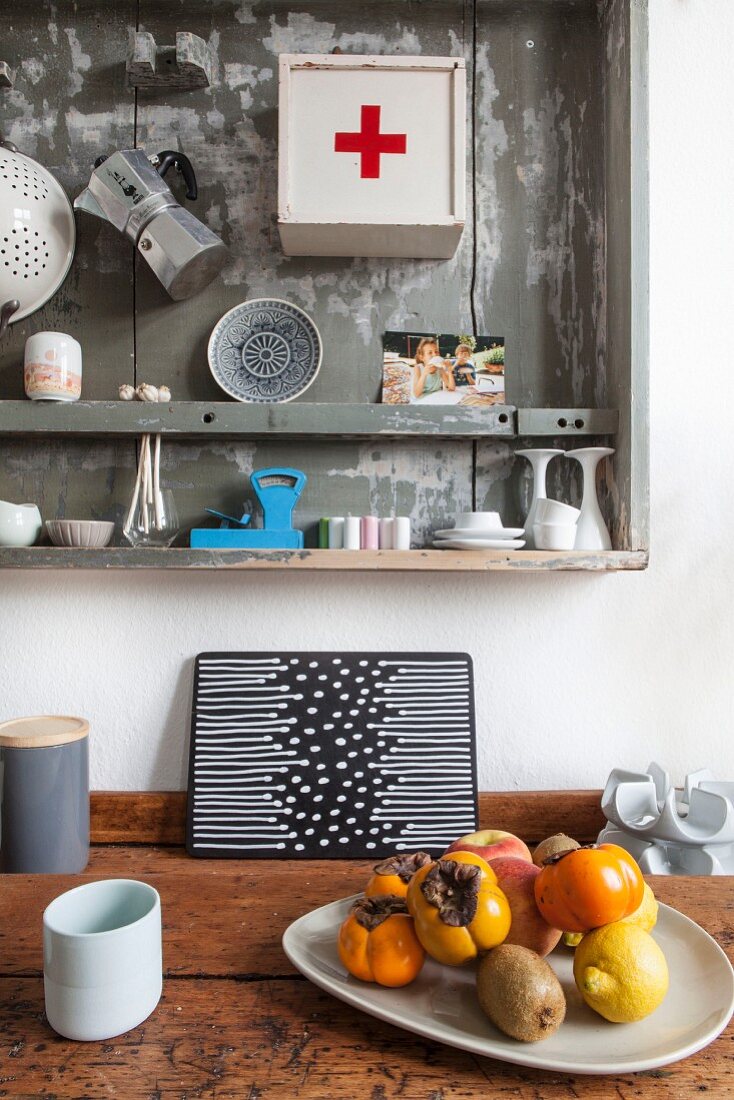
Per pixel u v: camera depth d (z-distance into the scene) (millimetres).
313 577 1092
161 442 1080
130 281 1080
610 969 517
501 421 1029
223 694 1051
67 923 564
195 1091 488
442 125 1005
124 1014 528
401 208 996
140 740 1083
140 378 1080
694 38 1116
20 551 970
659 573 1117
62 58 1081
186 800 1047
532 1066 478
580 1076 507
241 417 1006
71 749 931
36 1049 522
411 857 637
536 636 1104
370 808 1021
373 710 1054
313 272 1088
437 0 1089
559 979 591
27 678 1085
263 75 1085
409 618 1097
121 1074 500
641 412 1006
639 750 1114
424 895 542
